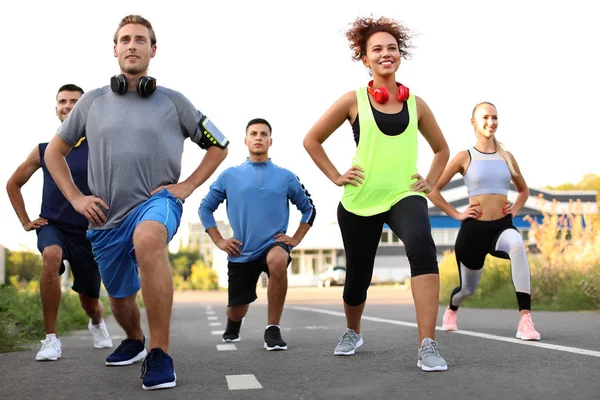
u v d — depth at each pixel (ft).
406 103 16.76
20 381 14.15
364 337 22.49
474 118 24.56
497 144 24.54
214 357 18.13
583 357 15.74
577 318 30.86
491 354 16.76
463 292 24.58
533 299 43.32
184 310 54.24
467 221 24.04
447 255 62.95
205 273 224.74
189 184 14.62
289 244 22.27
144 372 12.85
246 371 15.05
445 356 16.55
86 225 20.04
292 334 25.26
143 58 14.85
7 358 18.79
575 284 41.11
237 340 24.00
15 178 20.47
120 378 14.38
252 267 23.04
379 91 16.57
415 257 14.85
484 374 13.46
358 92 16.87
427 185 16.37
